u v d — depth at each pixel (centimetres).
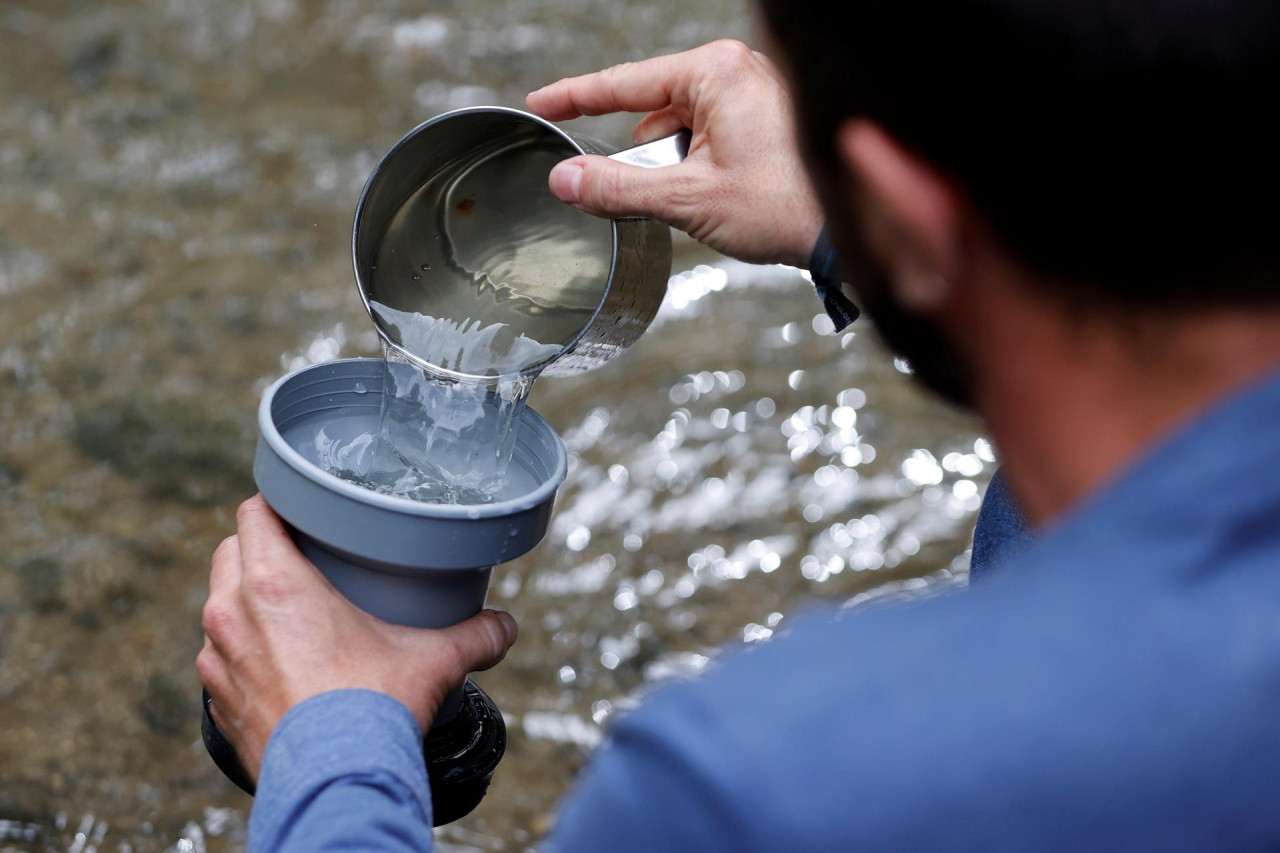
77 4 488
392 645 100
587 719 247
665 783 54
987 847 50
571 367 128
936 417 321
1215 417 52
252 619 96
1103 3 51
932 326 62
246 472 300
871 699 52
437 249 128
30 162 407
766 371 336
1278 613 50
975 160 54
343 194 405
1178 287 53
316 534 102
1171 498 51
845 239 63
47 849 218
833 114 59
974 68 53
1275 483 50
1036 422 58
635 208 120
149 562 276
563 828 59
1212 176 51
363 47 483
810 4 58
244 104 448
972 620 53
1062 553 53
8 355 330
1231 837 49
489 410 125
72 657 253
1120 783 49
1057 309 55
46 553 274
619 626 266
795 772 52
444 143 122
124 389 321
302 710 86
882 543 285
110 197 396
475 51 486
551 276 128
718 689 55
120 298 355
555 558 283
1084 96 51
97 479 296
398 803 79
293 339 344
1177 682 50
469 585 108
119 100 441
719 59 127
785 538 287
